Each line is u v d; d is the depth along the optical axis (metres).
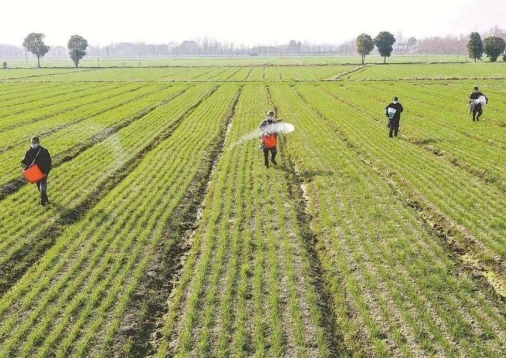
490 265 13.85
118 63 193.38
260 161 25.58
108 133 33.94
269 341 10.53
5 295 12.45
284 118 39.59
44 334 10.86
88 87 72.50
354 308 11.70
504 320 11.12
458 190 19.83
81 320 11.31
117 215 17.89
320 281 13.19
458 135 30.64
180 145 29.75
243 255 14.51
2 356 10.08
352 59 199.75
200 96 58.06
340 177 22.06
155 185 21.53
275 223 16.98
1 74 109.12
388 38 143.50
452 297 12.05
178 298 12.36
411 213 17.55
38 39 155.62
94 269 13.76
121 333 10.99
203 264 13.91
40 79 91.75
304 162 24.81
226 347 10.39
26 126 36.62
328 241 15.46
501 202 18.34
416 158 25.22
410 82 72.50
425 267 13.41
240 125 36.69
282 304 11.92
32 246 15.30
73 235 16.02
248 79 88.06
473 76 80.81
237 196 19.88
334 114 41.03
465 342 10.28
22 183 21.92
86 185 21.48
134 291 12.69
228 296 12.27
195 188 21.20
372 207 18.14
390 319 11.19
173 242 15.67
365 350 10.26
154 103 51.25
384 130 33.19
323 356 10.05
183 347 10.41
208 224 16.95
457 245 15.26
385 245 14.89
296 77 91.62
